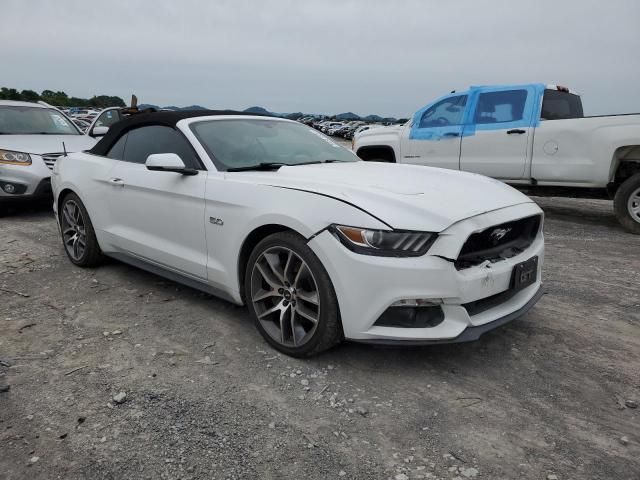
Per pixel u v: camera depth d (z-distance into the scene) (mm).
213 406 2549
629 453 2205
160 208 3768
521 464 2139
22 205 7367
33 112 8578
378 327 2686
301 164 3773
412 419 2453
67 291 4199
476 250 2846
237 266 3260
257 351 3133
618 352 3131
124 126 4434
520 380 2807
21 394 2658
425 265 2584
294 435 2330
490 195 3137
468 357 3062
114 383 2766
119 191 4152
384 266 2592
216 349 3160
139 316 3674
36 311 3773
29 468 2115
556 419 2449
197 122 3871
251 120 4195
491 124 7469
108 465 2131
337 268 2688
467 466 2127
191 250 3604
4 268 4805
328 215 2752
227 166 3545
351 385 2752
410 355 3080
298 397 2633
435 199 2850
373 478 2061
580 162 6645
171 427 2381
